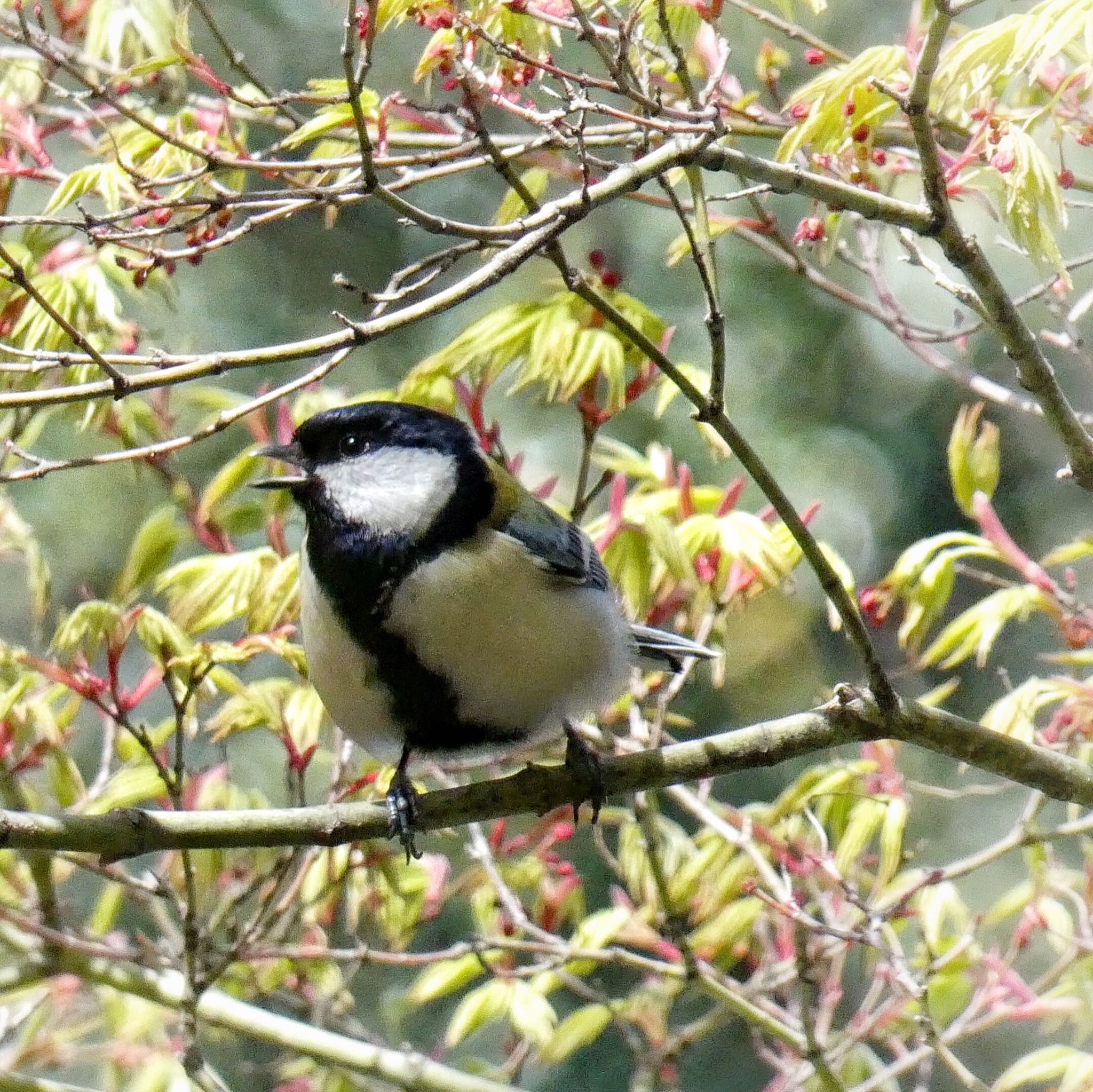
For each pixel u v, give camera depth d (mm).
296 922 8477
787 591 7891
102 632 6930
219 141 6805
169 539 8023
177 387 9250
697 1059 11195
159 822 6020
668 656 7863
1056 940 7781
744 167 5953
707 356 12312
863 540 12227
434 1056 8750
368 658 6605
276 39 11797
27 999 9070
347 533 6586
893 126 7883
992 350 12547
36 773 9367
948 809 11516
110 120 7633
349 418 6680
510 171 5754
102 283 7461
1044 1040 10984
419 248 12328
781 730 6586
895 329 8398
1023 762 6602
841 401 12523
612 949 8133
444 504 6551
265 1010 9844
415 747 6961
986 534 7773
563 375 7434
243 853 8773
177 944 8289
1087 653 7539
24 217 5457
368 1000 11219
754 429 12297
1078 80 7035
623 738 8180
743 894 8211
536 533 6703
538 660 6590
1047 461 12547
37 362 5578
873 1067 8562
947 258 6285
